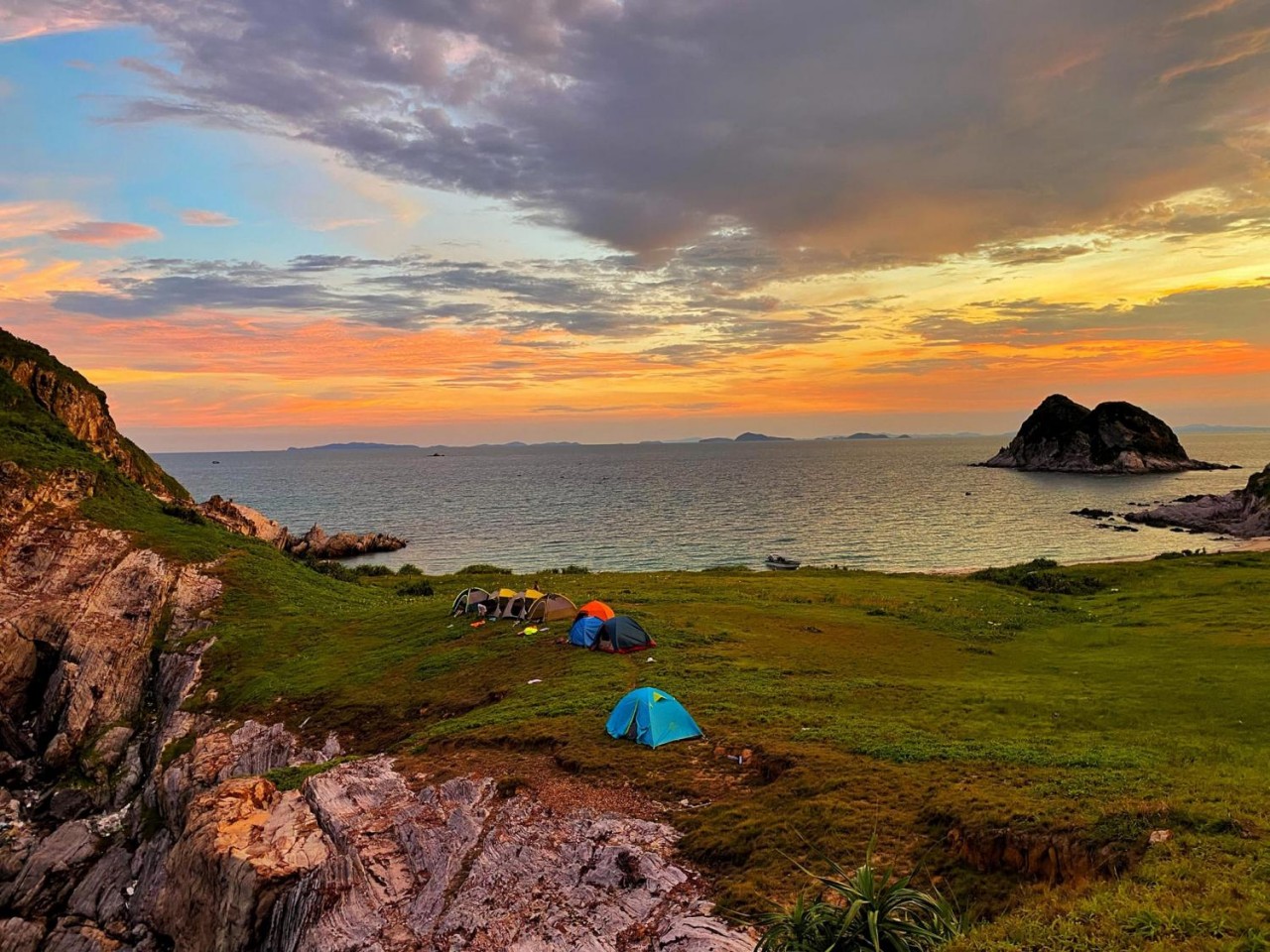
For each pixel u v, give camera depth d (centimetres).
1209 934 1003
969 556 10806
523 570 9825
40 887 3247
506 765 2344
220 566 5838
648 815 1916
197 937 2103
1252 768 1806
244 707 3909
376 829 2080
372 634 4822
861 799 1773
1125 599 5650
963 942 1058
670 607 4809
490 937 1567
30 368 7600
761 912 1398
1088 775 1752
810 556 11062
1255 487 13450
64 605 5066
